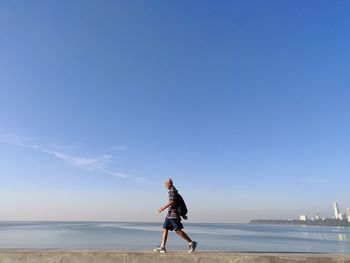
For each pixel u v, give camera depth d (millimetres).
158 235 87125
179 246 36188
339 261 7457
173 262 7938
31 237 70250
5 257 8297
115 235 86625
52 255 8250
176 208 8984
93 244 44250
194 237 79562
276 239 79375
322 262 7496
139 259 8047
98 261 8148
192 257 7906
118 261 8102
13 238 64625
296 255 7863
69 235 83938
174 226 8844
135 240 58094
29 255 8297
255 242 59469
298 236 107438
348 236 110812
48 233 98875
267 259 7672
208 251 8883
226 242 56562
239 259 7754
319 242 68938
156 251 8656
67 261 8188
